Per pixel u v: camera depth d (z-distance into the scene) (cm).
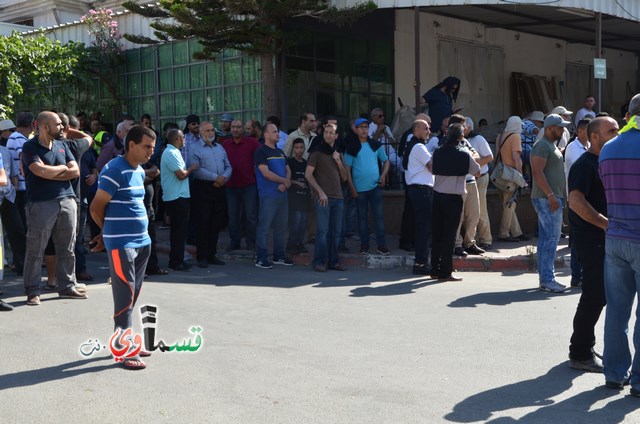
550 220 915
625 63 2298
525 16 1755
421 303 854
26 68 1688
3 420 489
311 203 1154
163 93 1734
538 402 530
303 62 1514
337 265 1102
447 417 498
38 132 834
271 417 495
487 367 609
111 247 614
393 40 1686
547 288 920
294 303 851
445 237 998
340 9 1284
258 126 1291
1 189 898
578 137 1026
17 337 691
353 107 1616
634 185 527
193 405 517
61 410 507
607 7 1451
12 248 1033
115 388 552
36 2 2122
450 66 1800
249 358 629
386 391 548
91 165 1002
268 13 1286
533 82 1995
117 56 1786
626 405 525
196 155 1095
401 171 1352
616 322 555
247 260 1182
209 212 1105
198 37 1404
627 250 533
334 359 627
